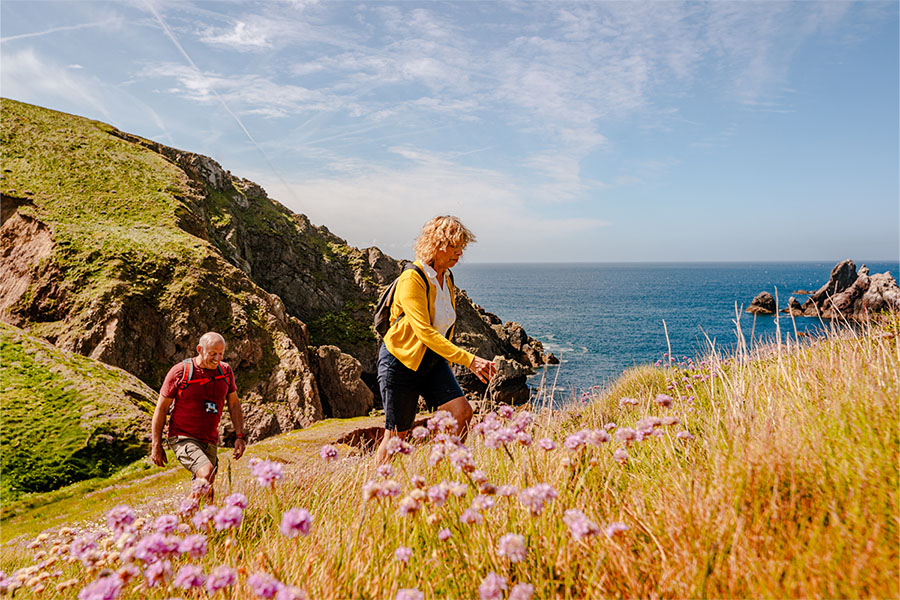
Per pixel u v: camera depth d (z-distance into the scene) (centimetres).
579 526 144
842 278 7825
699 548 151
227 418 3597
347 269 7088
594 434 194
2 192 4694
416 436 223
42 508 1512
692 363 545
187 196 5916
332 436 1352
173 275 4178
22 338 2736
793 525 155
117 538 184
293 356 4091
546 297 17100
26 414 2158
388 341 380
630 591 149
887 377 237
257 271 6588
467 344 5812
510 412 228
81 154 5819
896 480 160
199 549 152
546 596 158
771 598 129
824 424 213
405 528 186
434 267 389
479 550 171
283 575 181
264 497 325
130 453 2148
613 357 6275
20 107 6481
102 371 2728
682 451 244
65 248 4147
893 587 122
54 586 230
